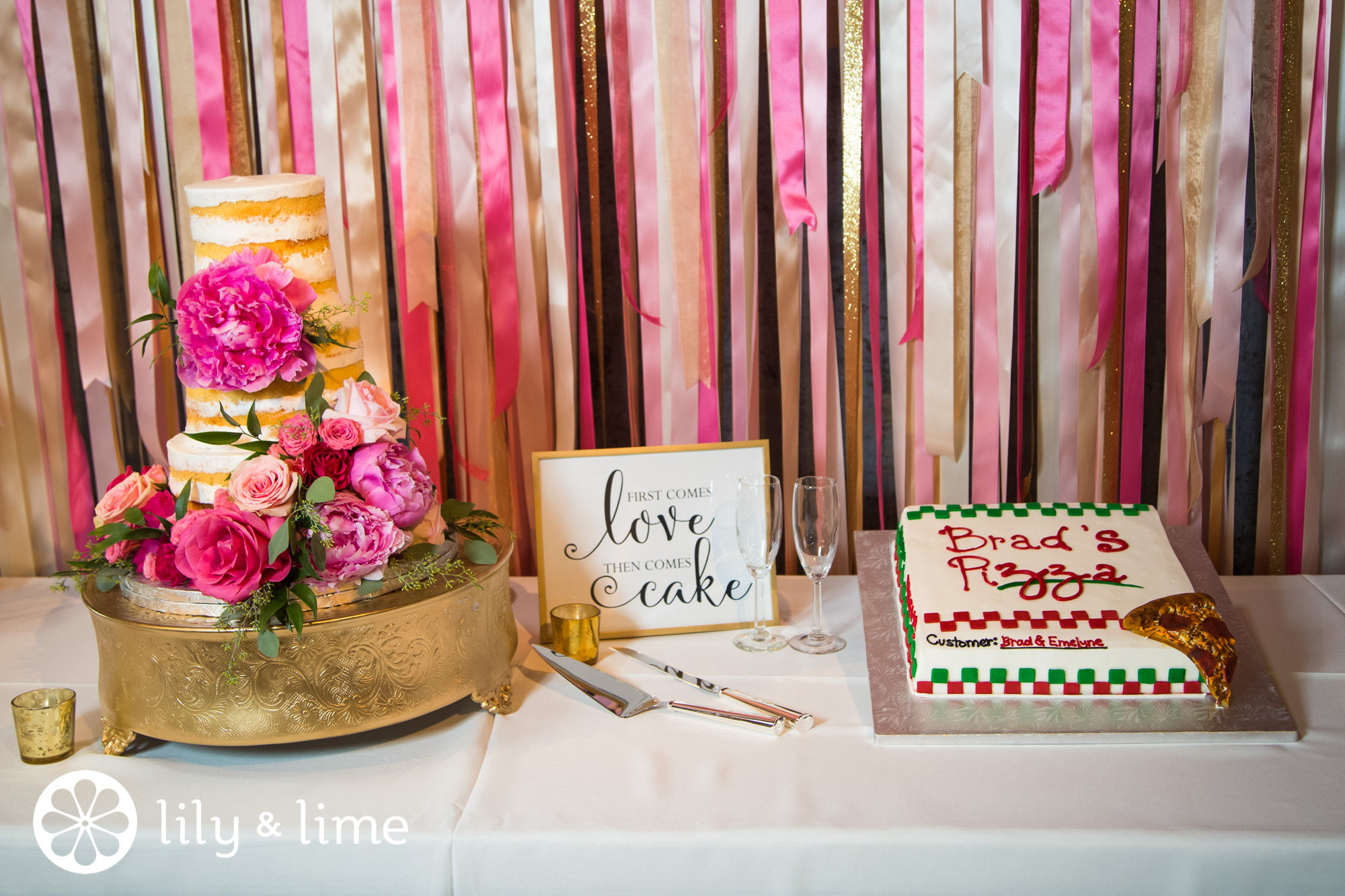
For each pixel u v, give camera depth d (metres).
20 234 1.44
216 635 0.94
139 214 1.44
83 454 1.51
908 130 1.39
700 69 1.38
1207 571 1.21
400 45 1.38
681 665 1.20
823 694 1.12
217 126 1.41
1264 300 1.42
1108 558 1.15
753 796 0.93
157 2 1.38
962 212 1.41
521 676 1.19
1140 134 1.38
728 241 1.43
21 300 1.46
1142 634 1.05
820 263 1.43
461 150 1.41
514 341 1.46
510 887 0.89
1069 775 0.96
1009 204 1.40
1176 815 0.89
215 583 0.91
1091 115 1.38
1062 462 1.47
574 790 0.95
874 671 1.11
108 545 1.02
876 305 1.44
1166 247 1.41
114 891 0.91
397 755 1.02
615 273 1.44
